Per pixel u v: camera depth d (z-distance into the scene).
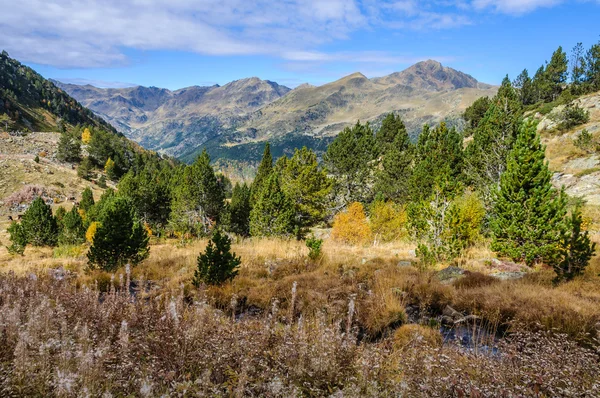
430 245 14.35
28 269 12.59
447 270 11.59
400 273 10.83
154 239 33.25
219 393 3.04
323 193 38.09
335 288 8.75
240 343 3.87
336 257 13.72
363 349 4.11
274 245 17.03
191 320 4.36
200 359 3.56
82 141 128.38
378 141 56.00
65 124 183.12
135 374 3.19
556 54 58.53
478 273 10.70
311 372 3.42
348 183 43.78
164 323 4.05
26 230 30.66
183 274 11.09
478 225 16.81
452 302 8.38
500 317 7.23
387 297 8.05
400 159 37.09
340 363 3.59
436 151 31.12
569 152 33.94
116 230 12.20
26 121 162.38
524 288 8.81
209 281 9.21
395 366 3.88
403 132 47.84
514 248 13.32
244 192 56.28
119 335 3.71
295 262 12.27
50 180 74.75
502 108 24.39
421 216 15.41
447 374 3.56
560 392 3.46
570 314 6.70
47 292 6.22
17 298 5.23
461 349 5.00
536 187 13.39
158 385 3.15
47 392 2.93
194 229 38.22
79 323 4.03
